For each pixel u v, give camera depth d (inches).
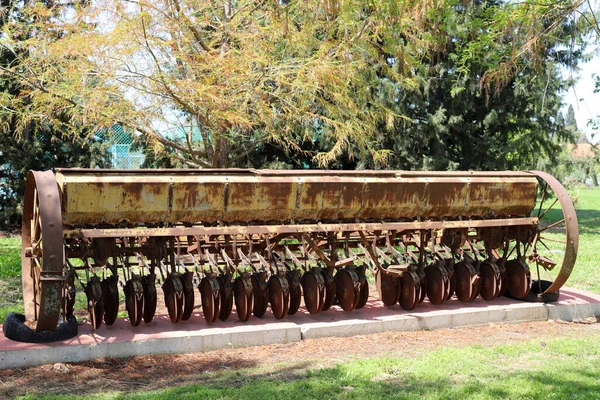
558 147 826.2
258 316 296.4
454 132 786.2
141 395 204.1
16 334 246.8
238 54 399.2
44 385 217.2
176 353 256.4
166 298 282.8
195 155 462.9
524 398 203.5
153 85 378.6
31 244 277.4
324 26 412.5
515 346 267.3
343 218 306.7
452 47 701.3
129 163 787.4
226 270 287.1
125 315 310.7
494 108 769.6
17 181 761.6
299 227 284.8
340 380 220.4
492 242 343.9
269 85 433.7
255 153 771.4
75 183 253.8
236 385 216.8
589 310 337.1
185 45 398.6
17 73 406.3
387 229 301.1
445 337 288.4
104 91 370.9
